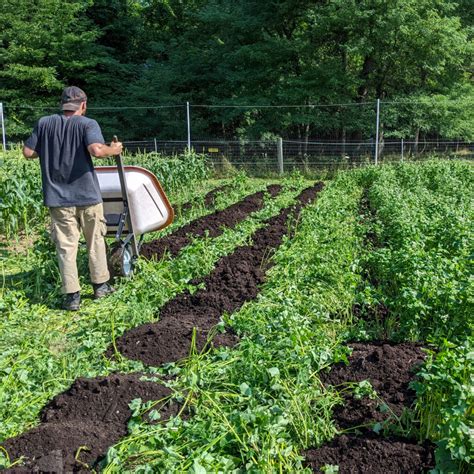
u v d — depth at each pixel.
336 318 5.63
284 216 10.94
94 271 6.39
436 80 25.27
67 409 3.94
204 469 3.08
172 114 29.09
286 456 3.35
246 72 25.78
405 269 5.58
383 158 22.47
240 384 4.07
